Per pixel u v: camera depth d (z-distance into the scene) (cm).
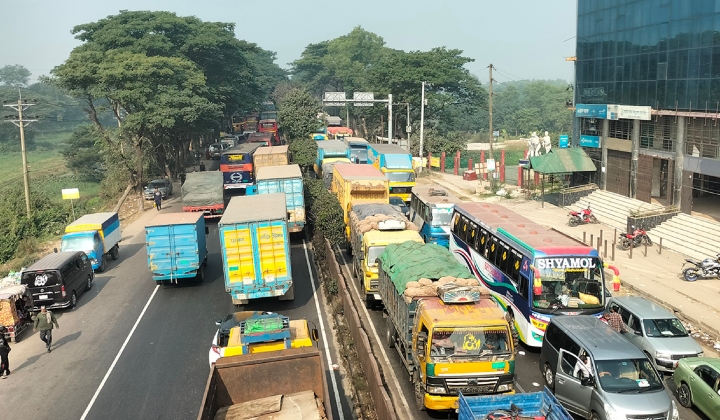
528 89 16100
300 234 3566
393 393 1614
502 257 2106
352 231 2773
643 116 3519
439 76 7281
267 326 1567
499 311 1496
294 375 1327
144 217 4419
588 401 1412
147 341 2081
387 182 3077
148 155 6038
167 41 6700
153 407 1595
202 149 8819
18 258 3534
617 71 3931
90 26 6625
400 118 7969
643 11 3600
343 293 2152
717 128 3088
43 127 14900
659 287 2450
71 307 2480
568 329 1580
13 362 1961
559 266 1819
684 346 1697
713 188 3738
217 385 1291
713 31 3016
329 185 4466
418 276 1678
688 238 2997
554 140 9769
